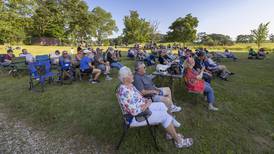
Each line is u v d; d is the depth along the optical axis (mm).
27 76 7129
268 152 2666
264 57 15820
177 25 51312
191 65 4051
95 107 4047
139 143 2773
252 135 3098
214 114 3826
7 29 19781
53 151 2643
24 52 9148
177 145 2678
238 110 4059
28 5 22953
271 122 3555
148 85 3469
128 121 2504
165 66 5488
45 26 43656
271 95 5066
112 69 8367
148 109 2537
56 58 8352
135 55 13227
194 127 3293
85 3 51969
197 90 3852
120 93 2514
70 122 3428
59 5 46688
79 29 51719
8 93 5027
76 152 2623
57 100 4465
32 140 2900
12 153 2588
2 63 7633
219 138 2971
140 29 42500
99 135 2998
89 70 6105
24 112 3865
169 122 2574
